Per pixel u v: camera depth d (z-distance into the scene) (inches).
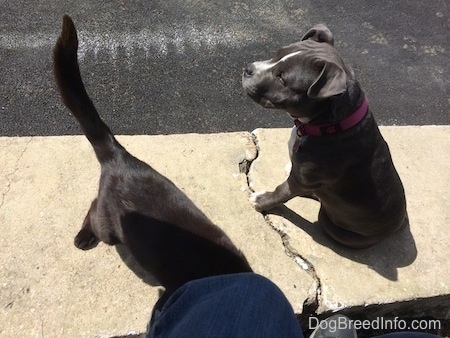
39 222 27.3
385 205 26.5
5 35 38.7
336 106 24.3
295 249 28.8
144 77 38.3
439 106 41.8
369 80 42.3
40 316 24.5
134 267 26.5
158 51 39.8
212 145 32.1
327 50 25.8
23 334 23.9
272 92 26.4
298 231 29.5
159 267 22.6
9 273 25.5
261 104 27.5
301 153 26.0
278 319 16.0
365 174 25.6
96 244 26.7
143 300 25.6
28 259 26.0
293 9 45.1
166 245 22.4
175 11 42.4
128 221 23.0
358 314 28.5
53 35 39.3
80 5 41.2
